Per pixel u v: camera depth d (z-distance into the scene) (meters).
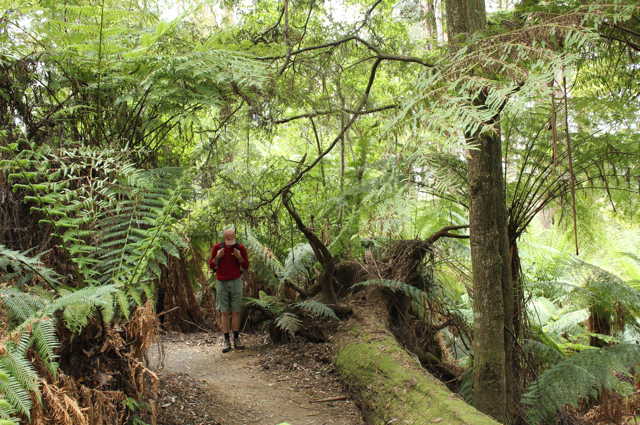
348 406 3.80
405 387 3.40
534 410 3.77
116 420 2.38
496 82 1.99
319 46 3.67
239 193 4.45
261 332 6.60
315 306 5.05
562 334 6.73
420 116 2.04
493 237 3.20
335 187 5.39
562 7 2.64
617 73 3.40
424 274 5.57
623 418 5.24
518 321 4.15
